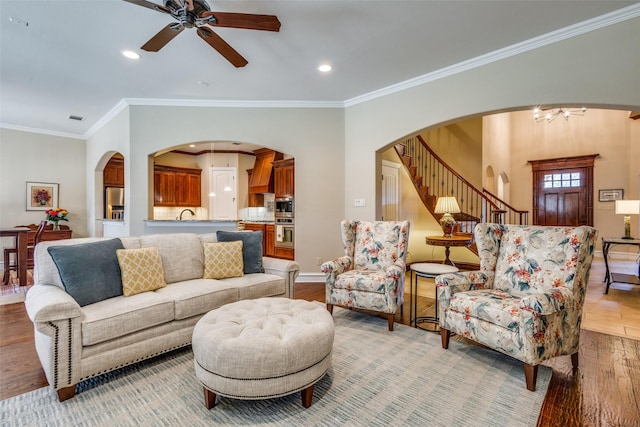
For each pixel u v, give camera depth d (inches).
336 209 193.9
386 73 153.5
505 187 367.6
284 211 260.2
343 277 127.6
